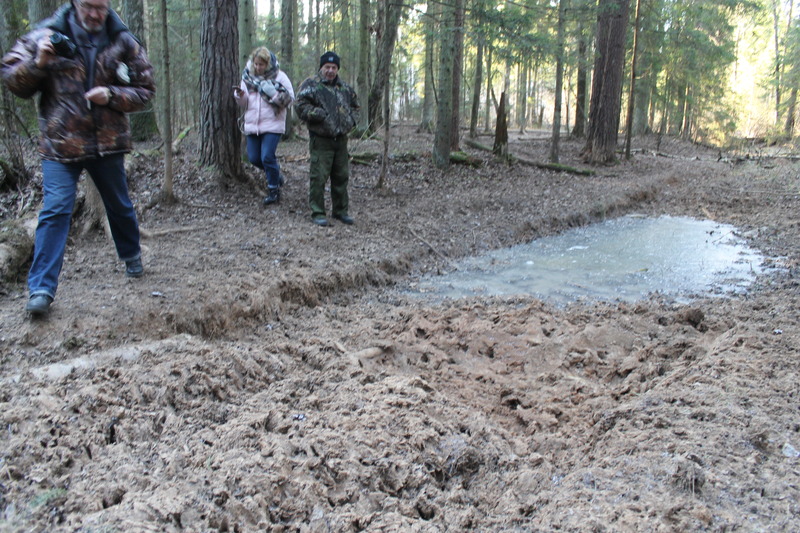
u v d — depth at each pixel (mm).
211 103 8242
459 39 12047
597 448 3195
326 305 5648
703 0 26469
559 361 4543
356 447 2973
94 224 6117
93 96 3912
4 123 7062
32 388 3127
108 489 2469
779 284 6449
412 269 6973
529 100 42188
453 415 3504
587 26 15445
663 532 2309
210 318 4621
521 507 2688
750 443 2934
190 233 6734
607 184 13000
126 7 12461
